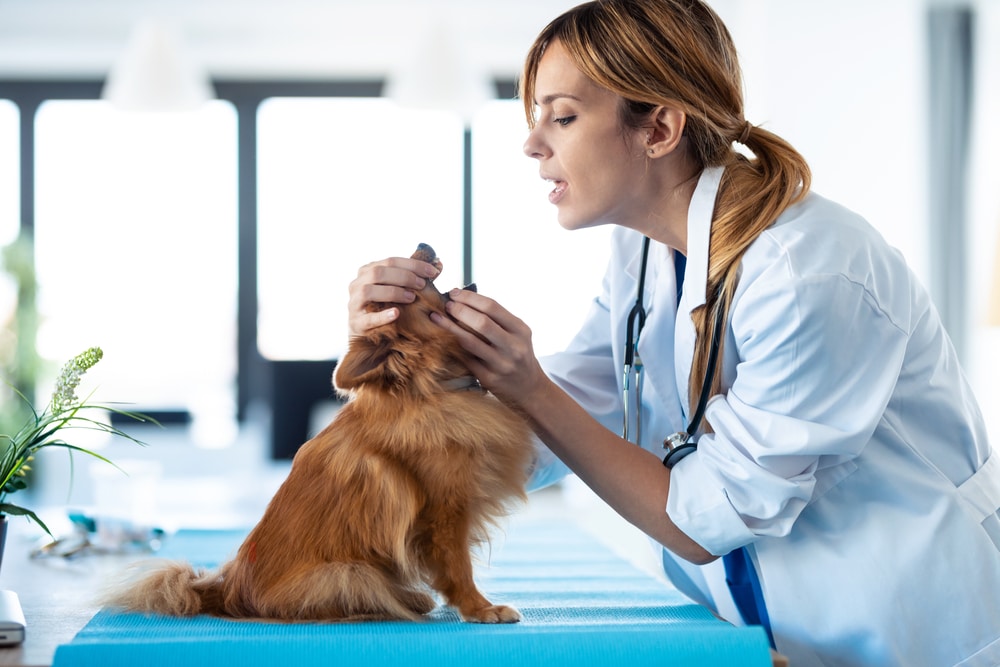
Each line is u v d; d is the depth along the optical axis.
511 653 1.07
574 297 6.32
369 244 6.37
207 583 1.31
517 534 2.11
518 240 6.32
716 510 1.27
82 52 5.91
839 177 4.83
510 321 1.32
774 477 1.24
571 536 2.08
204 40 5.90
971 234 4.66
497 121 6.35
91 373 6.19
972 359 4.62
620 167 1.43
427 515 1.27
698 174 1.48
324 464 1.29
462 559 1.26
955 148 4.66
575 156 1.43
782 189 1.37
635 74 1.38
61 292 6.21
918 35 4.80
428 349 1.32
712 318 1.38
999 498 1.39
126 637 1.12
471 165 6.32
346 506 1.26
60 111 6.22
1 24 5.71
